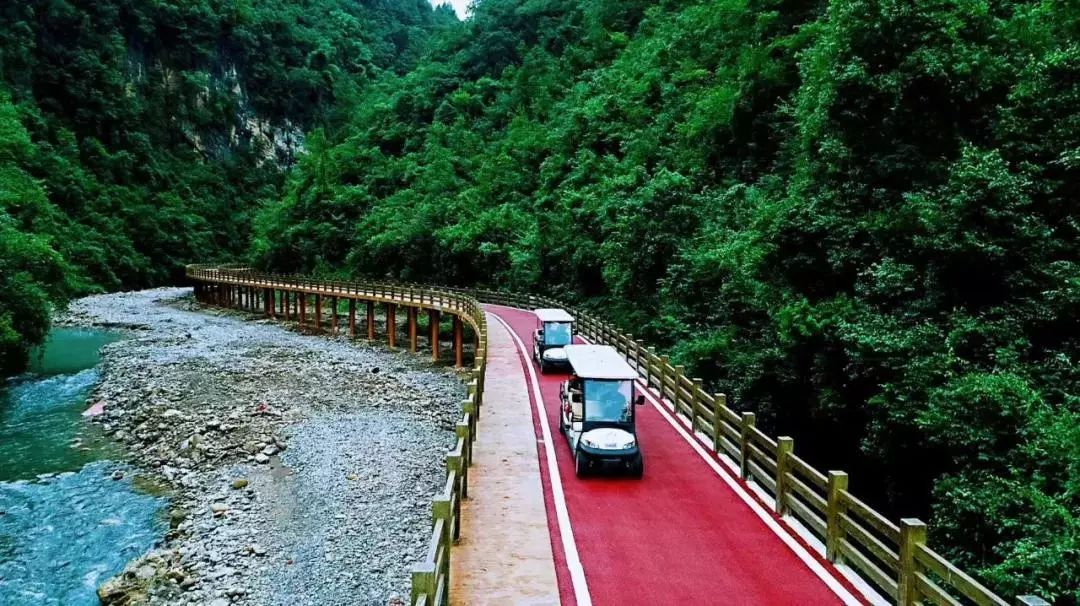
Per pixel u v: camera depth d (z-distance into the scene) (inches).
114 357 1497.3
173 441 900.0
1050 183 605.6
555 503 445.7
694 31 1941.4
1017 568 389.4
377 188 2960.1
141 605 509.0
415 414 1024.2
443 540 303.9
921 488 571.5
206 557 577.6
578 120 2210.9
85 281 2728.8
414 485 727.7
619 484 484.1
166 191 3705.7
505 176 2458.2
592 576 343.0
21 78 3270.2
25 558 603.2
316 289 1914.4
